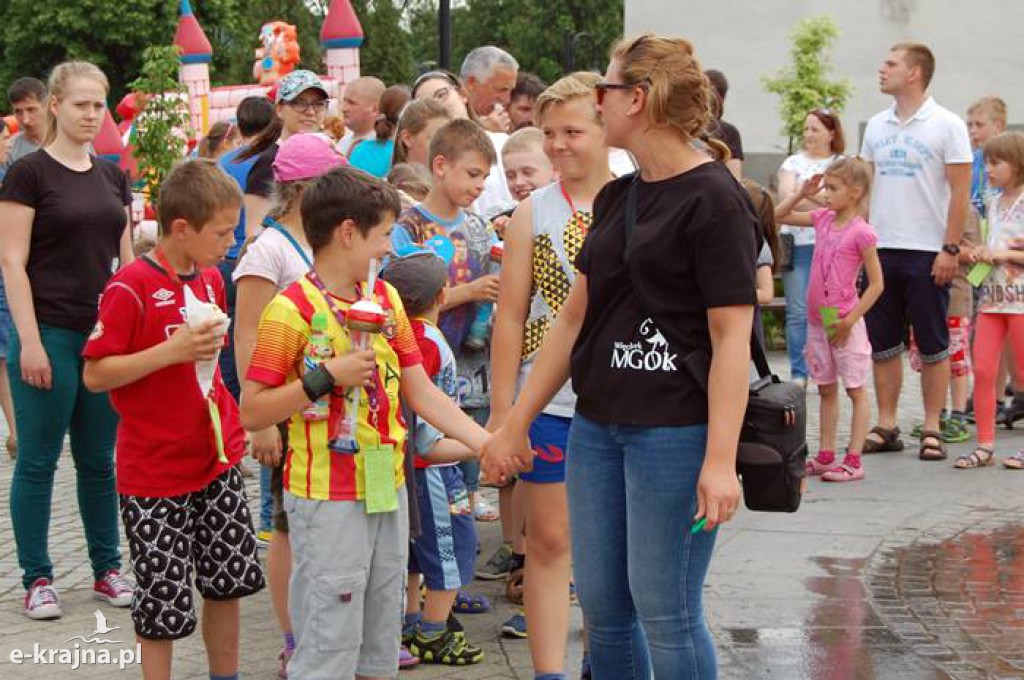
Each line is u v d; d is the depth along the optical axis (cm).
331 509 446
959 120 977
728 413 388
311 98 786
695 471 400
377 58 5500
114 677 562
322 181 454
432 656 577
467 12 7025
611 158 881
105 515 671
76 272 648
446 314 652
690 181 397
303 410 445
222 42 5300
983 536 781
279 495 553
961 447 1040
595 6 6606
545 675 519
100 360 506
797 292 1204
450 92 859
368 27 5497
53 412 645
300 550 452
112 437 667
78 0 4828
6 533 809
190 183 509
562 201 538
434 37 7094
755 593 672
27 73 5038
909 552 747
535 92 1027
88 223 648
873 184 1010
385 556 461
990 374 965
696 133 405
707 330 400
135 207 1672
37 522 650
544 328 540
